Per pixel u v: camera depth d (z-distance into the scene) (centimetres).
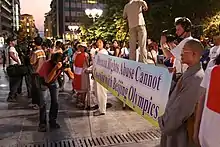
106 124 564
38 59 621
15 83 796
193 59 238
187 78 236
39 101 538
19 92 895
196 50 236
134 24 730
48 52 778
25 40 1346
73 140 475
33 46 741
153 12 2769
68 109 695
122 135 498
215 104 189
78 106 713
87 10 2494
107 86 570
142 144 454
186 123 246
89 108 694
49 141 471
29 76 798
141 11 728
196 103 229
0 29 9056
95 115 635
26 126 555
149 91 335
